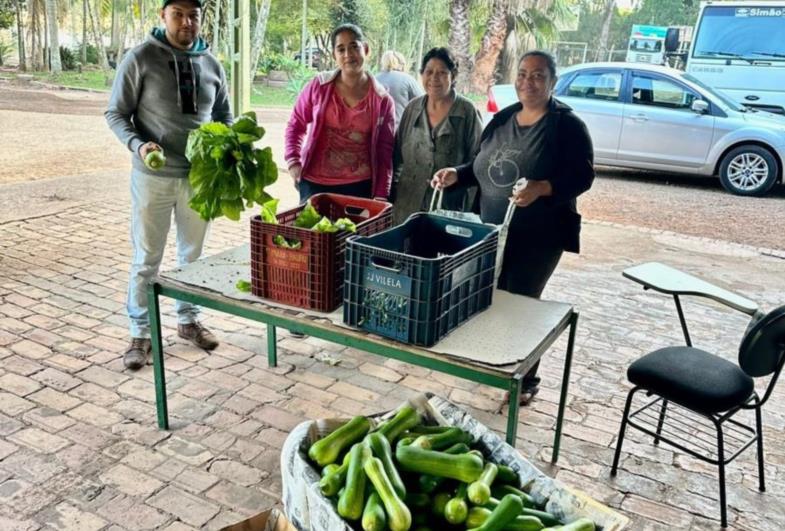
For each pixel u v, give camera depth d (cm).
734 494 245
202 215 247
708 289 243
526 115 279
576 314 237
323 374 322
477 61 1438
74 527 211
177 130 301
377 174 353
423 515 161
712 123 816
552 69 266
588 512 161
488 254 222
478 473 165
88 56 1845
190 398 292
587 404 308
